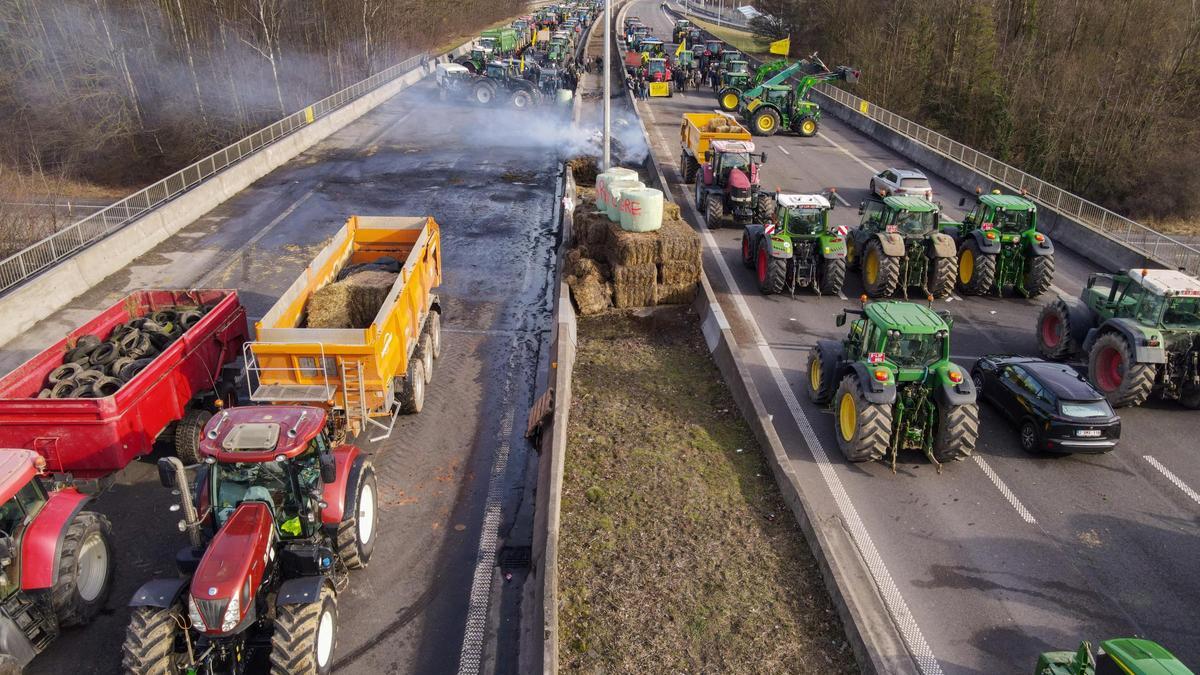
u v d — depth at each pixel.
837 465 11.90
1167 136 38.16
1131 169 38.00
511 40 53.59
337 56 53.53
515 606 9.24
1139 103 38.69
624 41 76.06
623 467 11.55
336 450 9.59
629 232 17.44
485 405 13.70
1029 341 16.25
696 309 17.42
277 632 7.41
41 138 40.44
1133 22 42.19
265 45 48.22
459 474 11.76
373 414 11.64
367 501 9.74
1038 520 10.70
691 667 8.06
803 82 36.94
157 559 9.97
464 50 66.31
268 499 8.09
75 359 11.55
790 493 10.70
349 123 37.16
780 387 14.19
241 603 7.09
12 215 24.97
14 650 7.86
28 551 8.07
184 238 21.83
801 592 9.16
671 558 9.67
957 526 10.52
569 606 8.87
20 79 40.12
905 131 34.94
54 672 8.32
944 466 11.97
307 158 30.81
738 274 19.64
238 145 27.67
